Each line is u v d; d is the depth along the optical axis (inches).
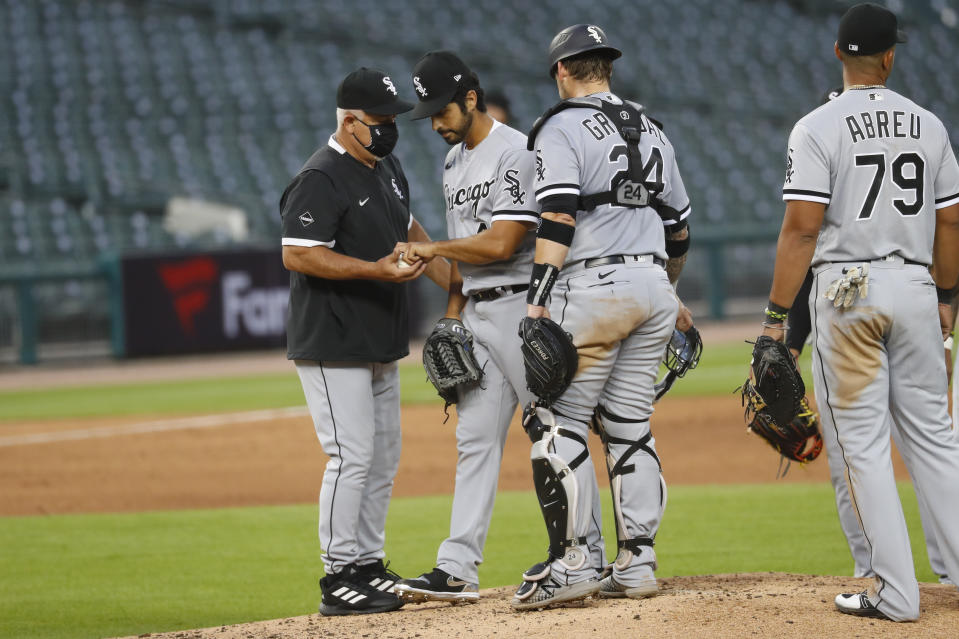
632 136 545.6
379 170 649.6
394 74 4436.5
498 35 4783.5
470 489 607.5
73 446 1612.9
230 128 4087.1
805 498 1024.9
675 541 853.8
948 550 514.6
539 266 528.4
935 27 5078.7
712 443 1460.4
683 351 627.2
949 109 4547.2
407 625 539.8
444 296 3275.1
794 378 522.6
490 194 589.3
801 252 510.6
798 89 4785.9
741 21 5142.7
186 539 938.1
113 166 3786.9
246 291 3112.7
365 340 605.9
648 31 4948.3
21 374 2910.9
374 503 645.9
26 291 3048.7
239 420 1850.4
